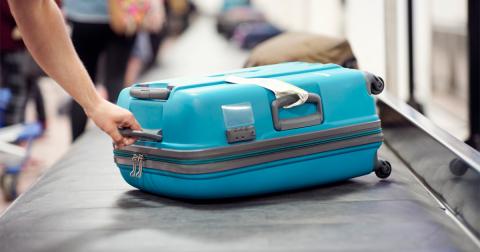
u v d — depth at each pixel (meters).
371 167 1.82
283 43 2.53
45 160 4.40
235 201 1.66
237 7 14.32
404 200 1.63
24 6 1.48
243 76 1.75
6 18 4.28
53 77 1.57
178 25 15.02
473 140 3.96
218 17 14.45
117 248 1.34
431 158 1.91
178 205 1.64
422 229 1.41
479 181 1.50
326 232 1.40
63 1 4.21
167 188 1.66
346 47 2.45
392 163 2.14
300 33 2.66
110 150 2.42
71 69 1.56
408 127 2.23
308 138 1.68
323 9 7.58
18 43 4.36
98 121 1.59
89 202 1.70
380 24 3.63
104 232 1.45
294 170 1.68
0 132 3.84
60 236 1.44
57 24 1.54
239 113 1.60
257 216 1.53
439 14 5.81
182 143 1.59
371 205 1.59
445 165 1.77
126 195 1.76
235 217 1.53
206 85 1.65
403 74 3.55
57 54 1.55
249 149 1.61
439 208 1.64
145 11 4.22
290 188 1.71
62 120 6.00
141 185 1.75
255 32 11.11
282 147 1.65
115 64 4.20
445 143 1.81
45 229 1.50
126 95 1.79
